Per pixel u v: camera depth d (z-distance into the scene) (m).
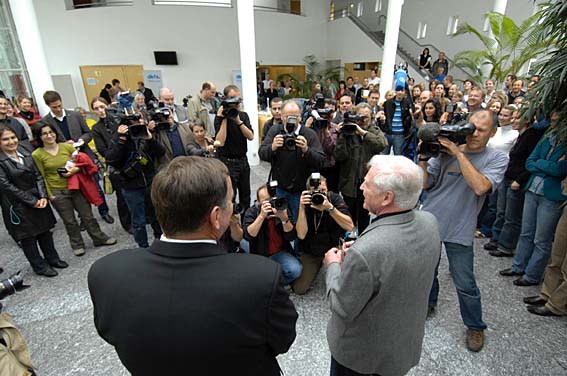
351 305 0.95
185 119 4.23
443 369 1.62
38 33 4.96
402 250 0.93
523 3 7.10
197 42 10.72
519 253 2.31
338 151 2.59
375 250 0.92
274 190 2.00
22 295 2.26
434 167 1.68
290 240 2.10
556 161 1.92
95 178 3.27
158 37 10.34
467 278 1.64
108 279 0.64
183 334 0.58
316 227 2.15
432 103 3.64
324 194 1.99
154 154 2.63
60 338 1.88
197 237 0.66
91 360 1.73
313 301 2.16
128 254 0.67
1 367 0.96
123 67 10.28
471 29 6.91
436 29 9.70
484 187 1.45
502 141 2.82
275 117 3.21
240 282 0.60
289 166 2.45
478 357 1.68
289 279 2.14
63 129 3.43
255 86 5.08
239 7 4.66
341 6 13.36
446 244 1.66
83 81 10.09
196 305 0.59
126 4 9.86
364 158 2.61
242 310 0.59
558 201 1.96
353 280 0.93
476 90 3.36
